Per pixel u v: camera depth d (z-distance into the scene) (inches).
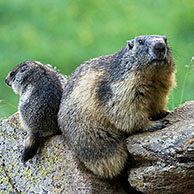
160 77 422.6
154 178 397.1
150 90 425.4
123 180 445.7
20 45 932.0
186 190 393.7
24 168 471.8
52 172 451.5
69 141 445.1
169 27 927.0
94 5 1064.2
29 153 464.1
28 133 468.8
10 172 479.8
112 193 434.6
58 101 466.0
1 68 846.5
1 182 481.1
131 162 432.5
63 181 442.3
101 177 438.6
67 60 883.4
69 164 442.3
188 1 1007.0
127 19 999.6
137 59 414.3
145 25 948.6
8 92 738.2
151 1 1048.2
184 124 403.9
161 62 408.8
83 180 432.1
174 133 393.1
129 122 420.2
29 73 477.7
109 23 999.6
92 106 431.2
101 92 429.4
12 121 494.6
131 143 411.8
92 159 434.6
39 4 1064.8
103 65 439.5
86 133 434.3
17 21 1021.2
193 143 377.4
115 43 912.3
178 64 704.4
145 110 426.6
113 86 423.2
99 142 432.5
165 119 426.0
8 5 1050.7
